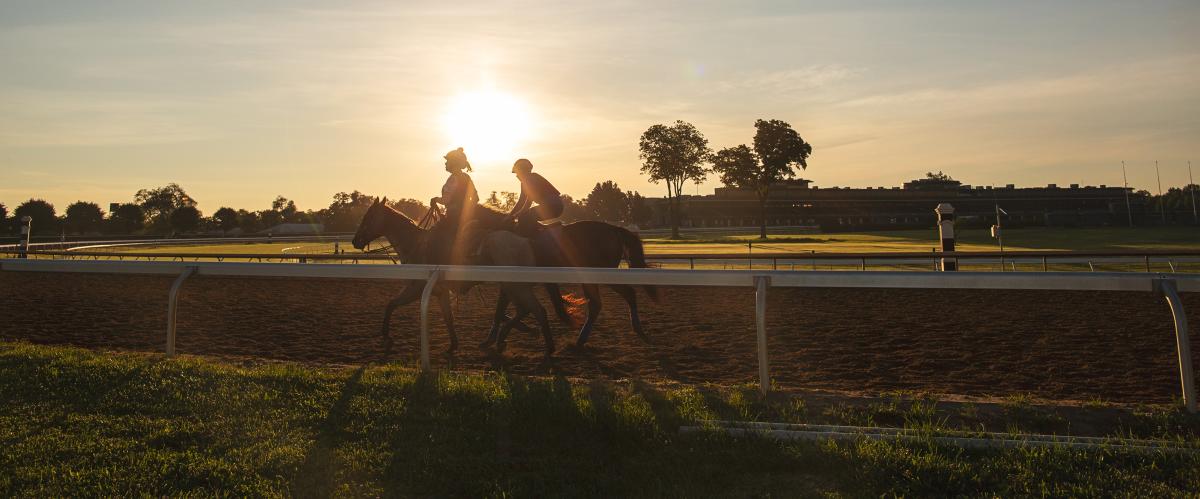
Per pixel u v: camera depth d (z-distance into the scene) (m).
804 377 6.11
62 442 3.68
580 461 3.42
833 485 3.10
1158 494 2.87
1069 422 3.95
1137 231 62.09
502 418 3.99
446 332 8.98
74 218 95.00
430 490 3.15
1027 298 12.05
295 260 25.11
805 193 96.88
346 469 3.38
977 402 4.42
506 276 5.55
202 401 4.42
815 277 4.75
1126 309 10.42
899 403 4.37
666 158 64.19
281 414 4.18
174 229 89.62
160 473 3.28
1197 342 7.61
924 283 4.55
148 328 9.19
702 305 11.84
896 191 100.19
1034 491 2.93
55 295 13.48
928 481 3.04
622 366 6.60
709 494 3.03
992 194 101.44
